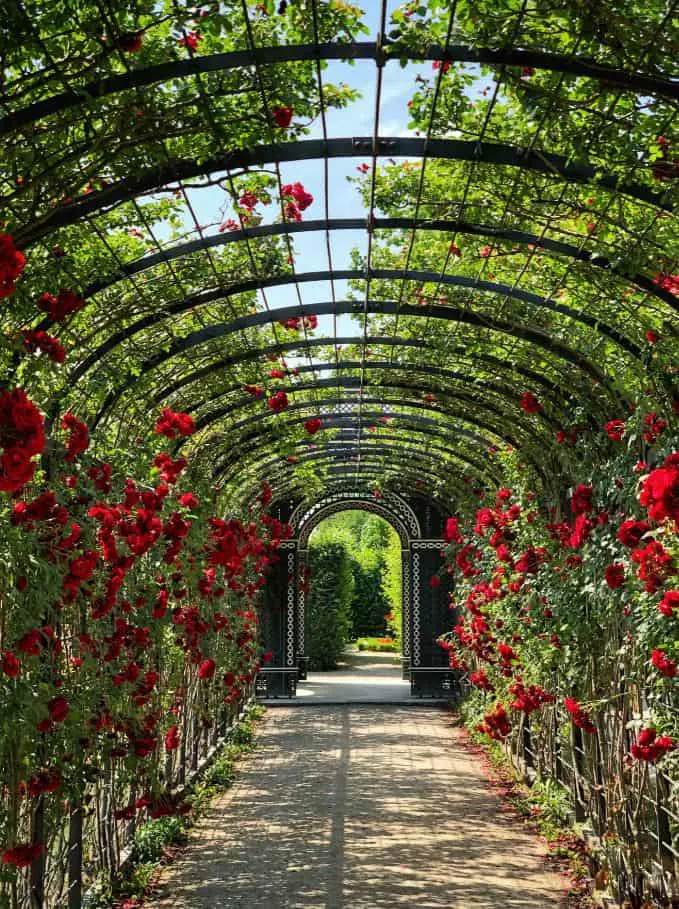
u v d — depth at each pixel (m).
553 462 7.36
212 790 8.39
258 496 12.13
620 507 5.34
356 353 7.45
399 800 8.22
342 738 11.52
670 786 4.86
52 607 4.29
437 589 15.35
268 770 9.56
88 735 4.55
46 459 4.45
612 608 5.17
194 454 8.09
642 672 4.83
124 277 4.62
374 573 28.97
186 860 6.43
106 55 3.03
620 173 3.80
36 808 4.18
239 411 8.52
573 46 3.28
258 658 13.99
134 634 5.28
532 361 6.38
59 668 4.45
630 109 3.56
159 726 6.80
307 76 3.62
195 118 3.61
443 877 6.01
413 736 11.66
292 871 6.16
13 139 3.36
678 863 4.62
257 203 4.66
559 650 6.50
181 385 6.66
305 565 15.68
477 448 10.27
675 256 4.22
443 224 4.64
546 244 4.57
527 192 4.26
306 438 10.53
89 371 5.39
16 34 2.97
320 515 15.74
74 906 4.87
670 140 3.58
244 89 3.54
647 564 3.91
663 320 4.70
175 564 6.65
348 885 5.85
